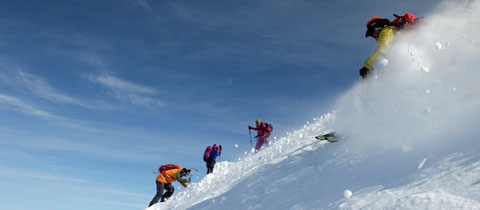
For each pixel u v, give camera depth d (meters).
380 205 1.61
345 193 1.90
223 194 4.08
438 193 1.46
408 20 3.34
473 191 1.35
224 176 6.58
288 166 3.57
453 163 1.69
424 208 1.38
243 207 3.04
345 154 2.94
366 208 1.65
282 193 2.81
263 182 3.46
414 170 1.86
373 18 3.75
